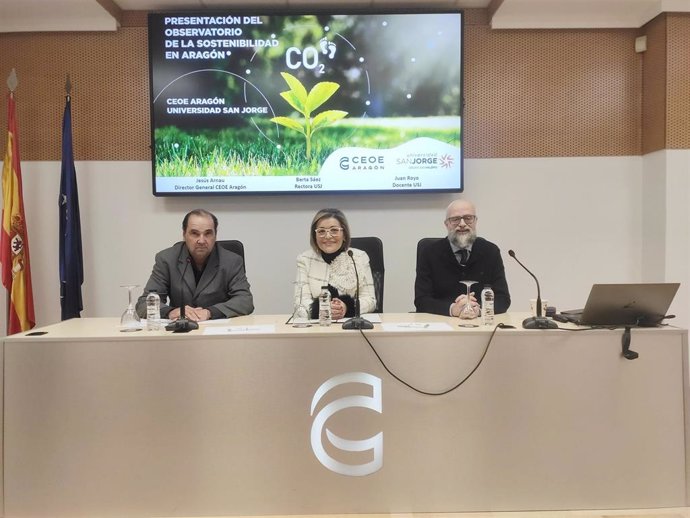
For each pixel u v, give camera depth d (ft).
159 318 6.21
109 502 5.61
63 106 11.54
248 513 5.64
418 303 8.23
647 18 11.39
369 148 11.32
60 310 11.62
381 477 5.67
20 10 10.89
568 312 6.53
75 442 5.61
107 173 11.56
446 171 11.38
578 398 5.70
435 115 11.30
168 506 5.62
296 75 11.20
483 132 11.80
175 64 11.10
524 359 5.70
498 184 11.86
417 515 5.65
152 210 11.61
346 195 11.62
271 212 11.66
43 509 5.60
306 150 11.28
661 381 5.70
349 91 11.23
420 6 11.55
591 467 5.69
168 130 11.18
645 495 5.68
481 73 11.75
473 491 5.69
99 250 11.60
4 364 5.60
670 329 5.68
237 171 11.26
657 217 11.44
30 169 11.55
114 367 5.61
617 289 5.59
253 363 5.65
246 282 8.20
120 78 11.50
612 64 11.83
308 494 5.66
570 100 11.82
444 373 5.69
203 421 5.64
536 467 5.69
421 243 9.02
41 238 11.59
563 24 11.59
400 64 11.23
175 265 8.12
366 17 11.16
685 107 11.06
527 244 11.93
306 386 5.66
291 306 11.69
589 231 11.94
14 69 11.31
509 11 11.22
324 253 7.88
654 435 5.69
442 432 5.68
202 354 5.65
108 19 11.26
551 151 11.85
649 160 11.68
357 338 5.68
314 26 11.14
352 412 5.67
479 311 7.05
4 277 10.63
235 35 11.11
